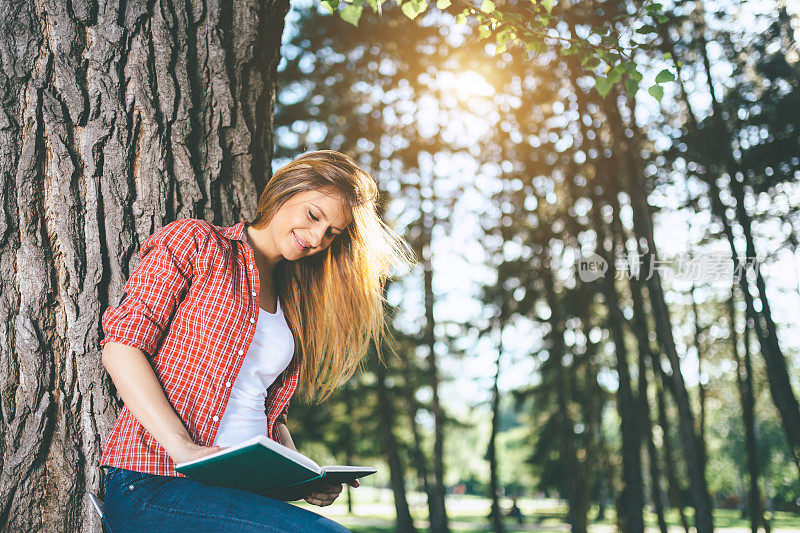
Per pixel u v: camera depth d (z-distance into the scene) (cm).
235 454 156
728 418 2939
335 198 208
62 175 229
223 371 191
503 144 1725
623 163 1486
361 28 1683
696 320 1867
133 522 179
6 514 212
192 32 264
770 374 1421
